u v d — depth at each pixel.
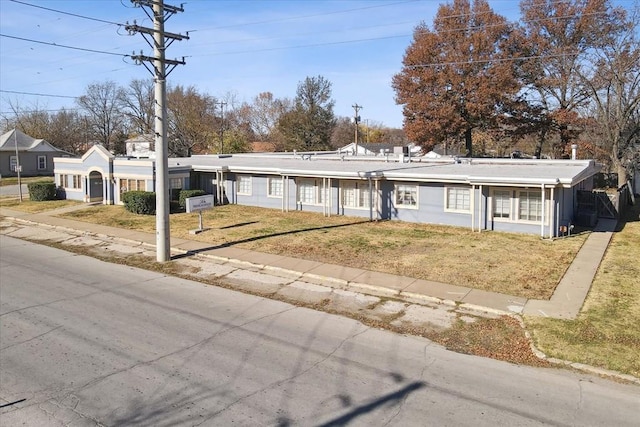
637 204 33.97
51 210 30.30
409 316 11.86
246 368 8.88
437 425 7.00
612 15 35.66
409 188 24.47
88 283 14.91
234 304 12.83
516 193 21.48
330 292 13.88
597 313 11.76
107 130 81.56
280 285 14.62
